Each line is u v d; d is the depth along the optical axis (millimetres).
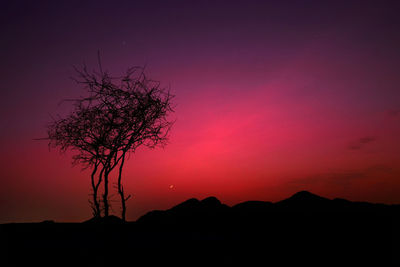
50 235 13453
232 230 15516
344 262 10984
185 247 12484
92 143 12789
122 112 12625
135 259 11156
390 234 14047
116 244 12180
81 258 10977
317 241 13477
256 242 13391
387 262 10906
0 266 10234
